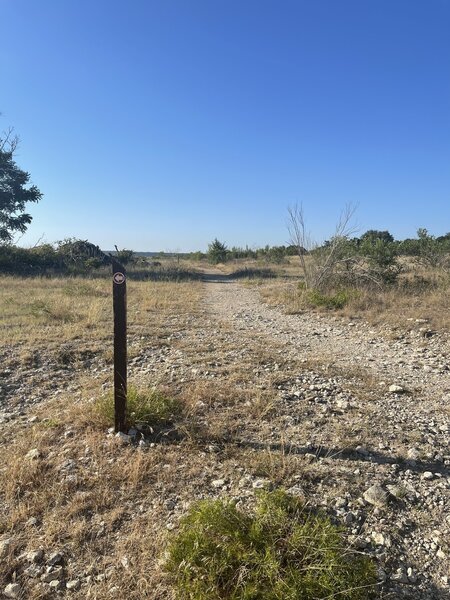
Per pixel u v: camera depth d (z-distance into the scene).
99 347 7.95
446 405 5.33
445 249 17.92
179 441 4.16
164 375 6.25
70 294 14.66
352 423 4.64
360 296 13.30
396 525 3.05
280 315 12.69
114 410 4.24
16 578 2.70
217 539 2.57
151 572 2.67
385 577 2.61
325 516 3.03
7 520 3.16
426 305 11.63
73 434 4.36
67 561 2.81
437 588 2.57
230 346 8.17
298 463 3.74
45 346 7.95
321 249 16.58
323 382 6.05
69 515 3.18
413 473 3.71
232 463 3.79
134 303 13.76
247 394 5.36
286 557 2.50
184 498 3.33
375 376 6.46
